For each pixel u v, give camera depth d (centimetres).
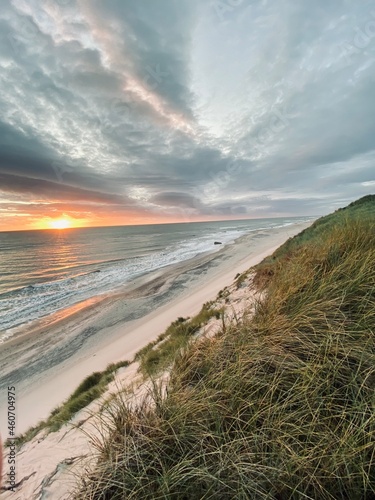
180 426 200
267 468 162
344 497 151
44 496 244
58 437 380
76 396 628
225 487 162
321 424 180
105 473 186
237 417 195
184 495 164
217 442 185
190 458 183
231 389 221
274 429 179
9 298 1936
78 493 189
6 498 261
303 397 200
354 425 172
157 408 228
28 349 1097
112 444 204
